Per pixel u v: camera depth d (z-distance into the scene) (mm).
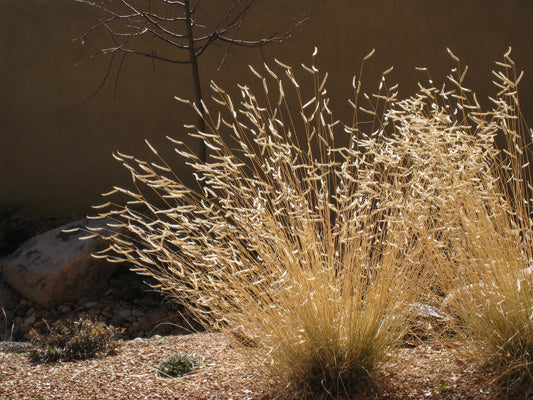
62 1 8836
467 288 2666
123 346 4332
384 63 8742
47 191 9016
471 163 2645
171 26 8742
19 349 4414
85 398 2838
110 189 8914
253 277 2750
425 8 8727
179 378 3068
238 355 3307
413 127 2730
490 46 8758
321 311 2613
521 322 2508
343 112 8734
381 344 2674
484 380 2521
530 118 8703
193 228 2789
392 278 2740
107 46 8844
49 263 6348
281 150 2777
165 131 8828
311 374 2619
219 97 8719
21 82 8953
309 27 8727
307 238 2605
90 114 8930
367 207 2734
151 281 6273
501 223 2668
